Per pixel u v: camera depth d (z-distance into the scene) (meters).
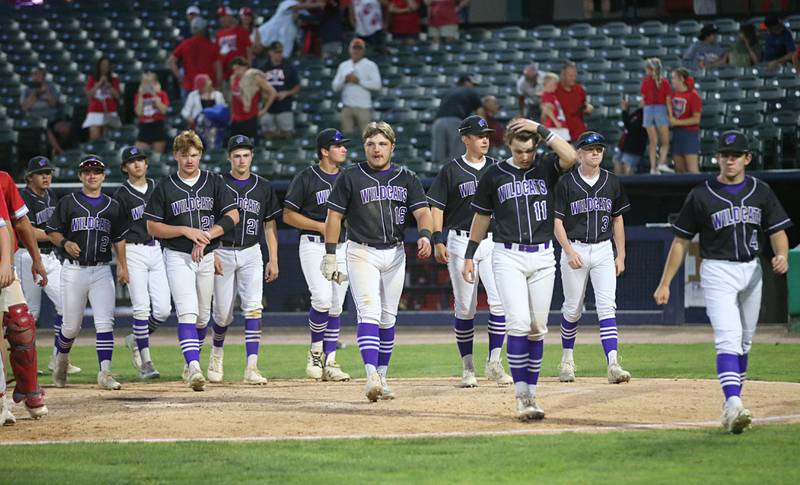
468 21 66.88
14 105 62.12
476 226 20.61
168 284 28.53
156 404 22.81
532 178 19.98
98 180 27.25
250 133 52.56
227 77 56.62
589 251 26.14
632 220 46.56
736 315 18.44
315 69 60.00
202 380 25.06
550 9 66.44
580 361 31.70
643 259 43.75
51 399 24.34
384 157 22.20
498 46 61.06
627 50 59.38
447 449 17.00
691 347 35.69
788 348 34.66
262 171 50.25
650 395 22.92
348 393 24.34
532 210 19.84
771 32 55.56
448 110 47.81
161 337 44.00
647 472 15.20
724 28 61.31
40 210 31.75
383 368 23.48
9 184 21.17
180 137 25.62
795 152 49.19
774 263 18.89
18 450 17.41
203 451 17.08
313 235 28.00
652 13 65.06
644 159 48.59
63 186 46.03
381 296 23.11
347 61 53.91
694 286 43.62
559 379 26.66
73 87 62.97
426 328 45.00
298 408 21.67
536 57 59.78
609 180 26.28
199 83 53.66
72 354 37.53
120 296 46.25
